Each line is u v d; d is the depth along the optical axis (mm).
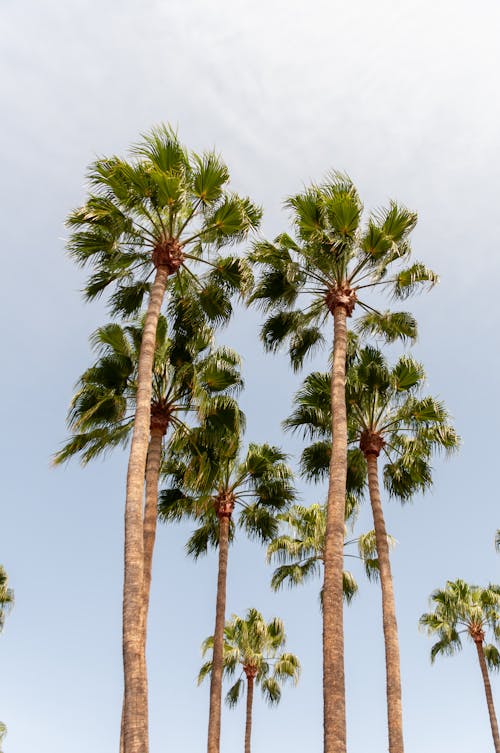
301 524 27141
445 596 33875
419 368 18516
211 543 23359
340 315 15297
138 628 10461
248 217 15172
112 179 14336
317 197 15383
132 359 16797
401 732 14531
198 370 17375
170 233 14625
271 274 16516
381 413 18875
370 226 15492
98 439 16703
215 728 18094
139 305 16891
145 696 10094
